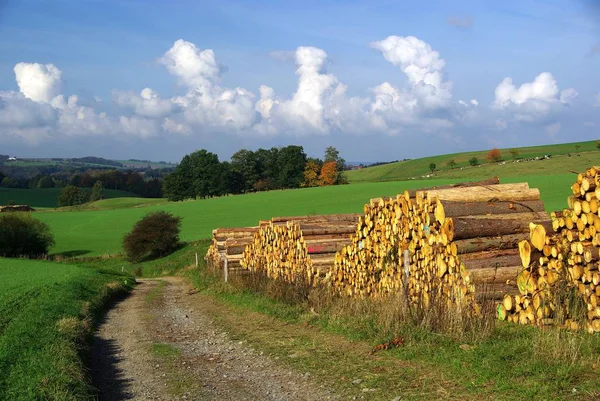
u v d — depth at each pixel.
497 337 7.99
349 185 93.75
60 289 19.34
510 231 10.22
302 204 72.50
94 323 14.58
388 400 6.41
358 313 10.76
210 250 37.06
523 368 6.54
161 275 45.03
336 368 7.95
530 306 8.85
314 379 7.59
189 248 51.16
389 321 9.14
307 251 15.58
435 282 10.42
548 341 6.99
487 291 9.42
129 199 137.50
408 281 10.73
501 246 10.04
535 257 9.04
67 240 66.56
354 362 8.12
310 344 9.64
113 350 11.01
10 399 6.58
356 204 66.56
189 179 118.25
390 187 82.50
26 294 17.97
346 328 10.08
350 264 14.20
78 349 10.23
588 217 8.23
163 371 8.90
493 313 8.63
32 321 12.14
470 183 12.26
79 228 76.50
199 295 21.23
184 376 8.45
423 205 11.09
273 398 6.99
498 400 5.92
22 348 9.39
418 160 153.25
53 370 7.84
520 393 5.95
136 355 10.34
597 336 7.58
